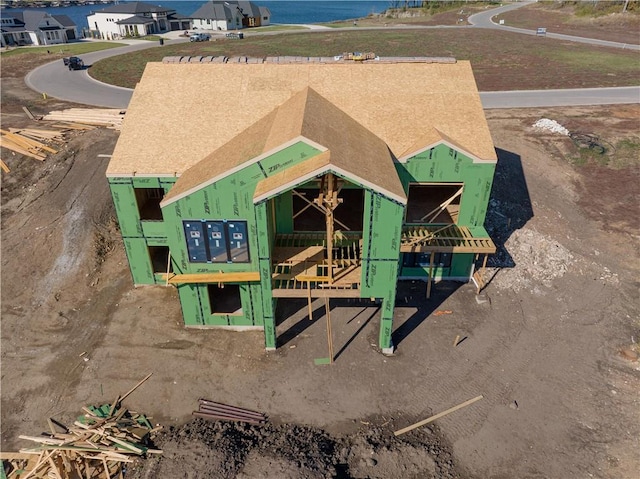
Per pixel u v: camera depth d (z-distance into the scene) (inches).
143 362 732.7
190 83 895.7
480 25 3764.8
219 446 573.3
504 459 585.3
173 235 698.8
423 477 560.1
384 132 823.1
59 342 773.3
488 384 690.8
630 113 1529.3
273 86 886.4
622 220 1085.8
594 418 636.7
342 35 3437.5
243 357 739.4
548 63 2285.9
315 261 732.0
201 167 739.4
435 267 896.3
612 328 795.4
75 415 647.8
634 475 563.8
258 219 609.6
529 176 1227.9
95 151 1288.1
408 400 665.6
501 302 857.5
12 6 7391.7
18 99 1827.0
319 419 637.9
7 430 627.8
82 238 998.4
